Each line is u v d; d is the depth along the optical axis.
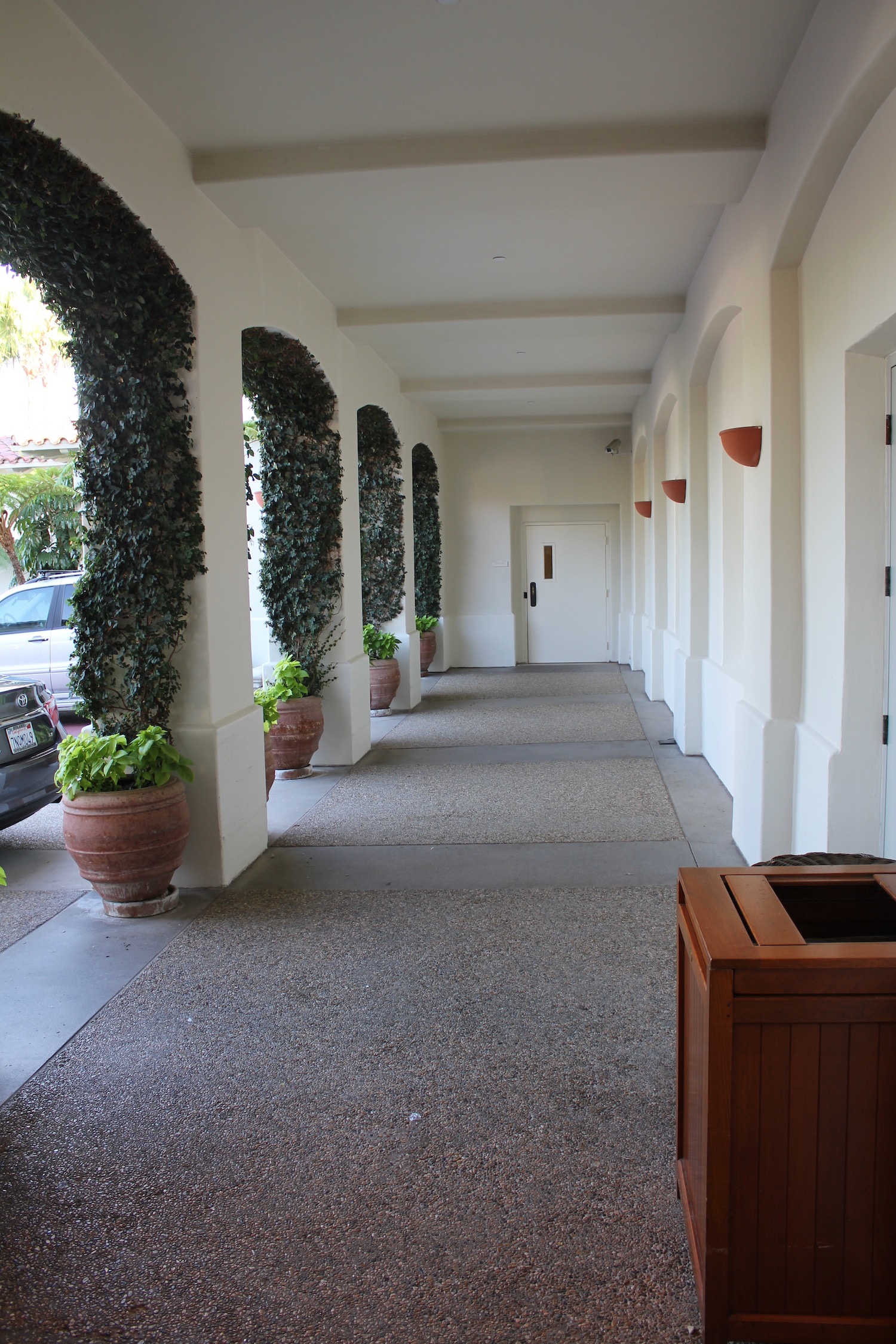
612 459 12.86
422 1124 2.44
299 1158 2.32
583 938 3.65
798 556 4.08
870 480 3.36
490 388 9.45
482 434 12.97
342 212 4.48
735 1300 1.63
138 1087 2.68
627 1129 2.39
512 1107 2.51
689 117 3.89
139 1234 2.06
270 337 5.64
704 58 3.43
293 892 4.32
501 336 7.18
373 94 3.62
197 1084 2.69
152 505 4.07
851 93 2.77
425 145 4.00
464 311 6.66
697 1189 1.80
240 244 4.73
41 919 4.07
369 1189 2.19
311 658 6.97
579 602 13.50
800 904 1.96
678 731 7.47
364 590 9.52
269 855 4.92
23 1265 1.98
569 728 8.38
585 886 4.25
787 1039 1.57
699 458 6.88
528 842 4.98
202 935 3.83
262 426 6.68
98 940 3.82
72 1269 1.96
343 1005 3.16
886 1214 1.59
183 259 4.03
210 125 3.86
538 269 5.94
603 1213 2.07
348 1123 2.46
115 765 3.95
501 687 11.20
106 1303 1.86
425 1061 2.77
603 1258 1.93
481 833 5.17
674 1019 2.97
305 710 6.67
